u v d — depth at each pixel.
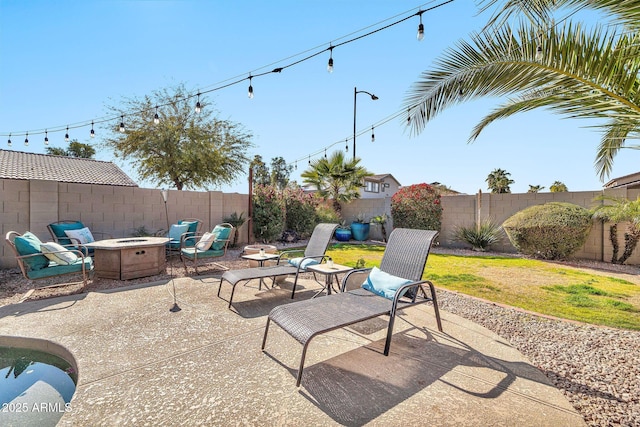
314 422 1.76
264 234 9.99
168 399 1.95
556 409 1.87
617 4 1.90
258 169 31.91
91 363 2.37
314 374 2.27
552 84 2.47
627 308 3.75
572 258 7.37
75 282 4.75
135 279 5.05
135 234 7.43
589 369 2.35
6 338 2.84
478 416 1.81
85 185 6.74
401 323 3.26
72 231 5.74
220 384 2.12
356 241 11.54
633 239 6.67
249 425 1.73
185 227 6.82
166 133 12.33
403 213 9.92
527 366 2.39
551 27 2.30
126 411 1.83
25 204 5.96
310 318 2.38
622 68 2.12
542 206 7.64
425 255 3.18
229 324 3.17
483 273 5.79
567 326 3.19
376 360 2.48
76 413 1.80
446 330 3.08
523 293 4.45
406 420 1.78
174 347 2.65
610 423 1.75
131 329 3.02
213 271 5.77
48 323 3.15
